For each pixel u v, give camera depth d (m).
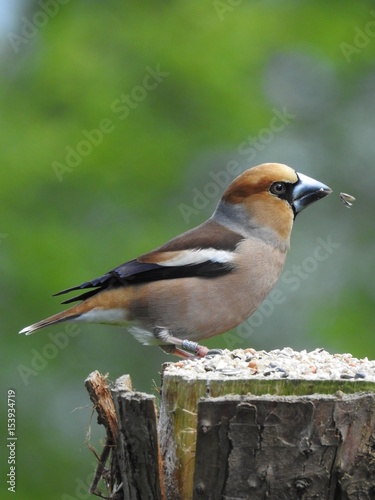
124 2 16.34
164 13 16.25
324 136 16.39
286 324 15.63
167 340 10.25
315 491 5.94
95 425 14.61
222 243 10.32
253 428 5.88
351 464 5.97
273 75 16.47
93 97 15.49
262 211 10.47
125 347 14.90
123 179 15.27
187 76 15.54
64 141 15.20
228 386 6.43
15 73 16.16
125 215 15.20
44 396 14.45
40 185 15.07
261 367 7.03
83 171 15.14
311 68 16.50
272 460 5.91
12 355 14.28
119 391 6.28
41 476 14.16
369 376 6.53
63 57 15.74
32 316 14.24
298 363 7.29
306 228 16.39
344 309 15.62
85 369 14.57
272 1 16.59
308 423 5.88
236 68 15.75
